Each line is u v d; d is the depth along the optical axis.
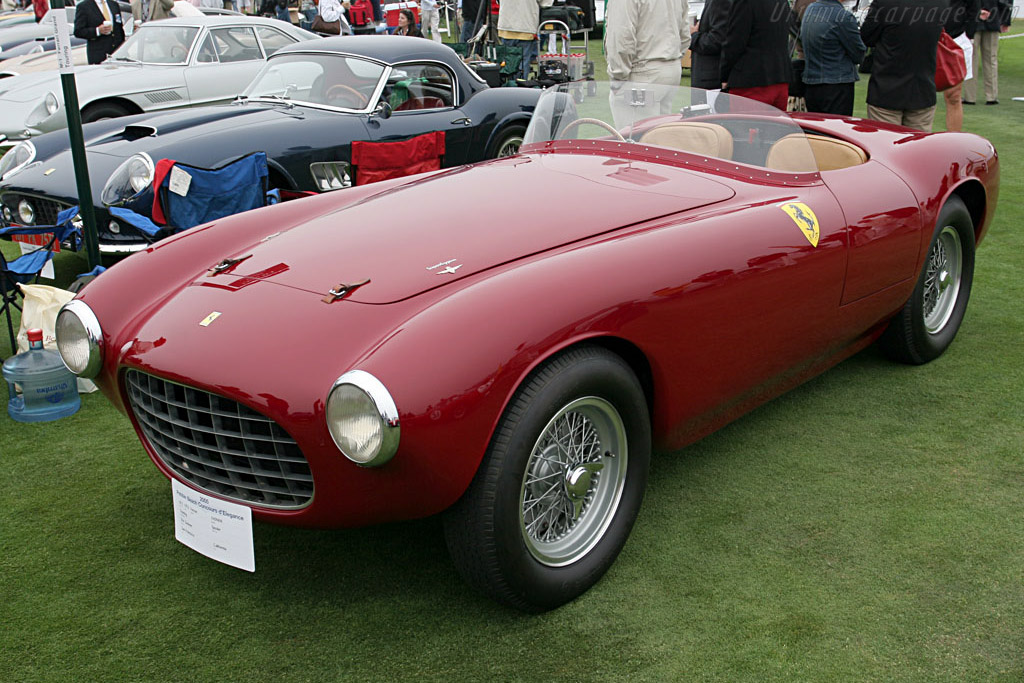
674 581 2.42
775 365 2.86
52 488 2.97
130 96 7.95
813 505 2.79
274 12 13.48
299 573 2.50
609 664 2.11
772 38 6.00
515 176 3.09
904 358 3.80
